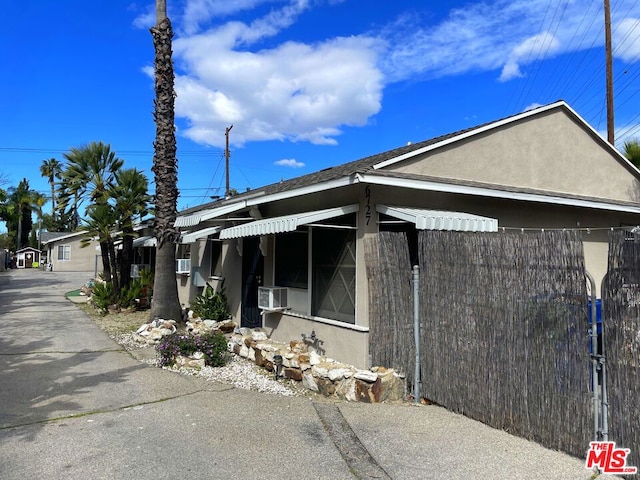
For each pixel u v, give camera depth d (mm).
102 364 7359
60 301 16578
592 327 3988
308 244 7824
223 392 6000
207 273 12203
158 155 10641
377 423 4922
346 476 3779
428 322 5613
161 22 10672
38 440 4426
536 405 4367
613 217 10375
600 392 3934
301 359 6578
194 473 3807
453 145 7523
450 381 5297
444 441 4445
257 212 9320
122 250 15203
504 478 3732
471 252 5066
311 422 4949
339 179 6227
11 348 8477
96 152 15852
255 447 4309
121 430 4688
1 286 24109
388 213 6234
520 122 8625
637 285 3643
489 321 4844
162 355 7371
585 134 9914
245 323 10109
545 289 4328
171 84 10789
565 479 3705
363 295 6387
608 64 15477
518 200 8102
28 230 70000
